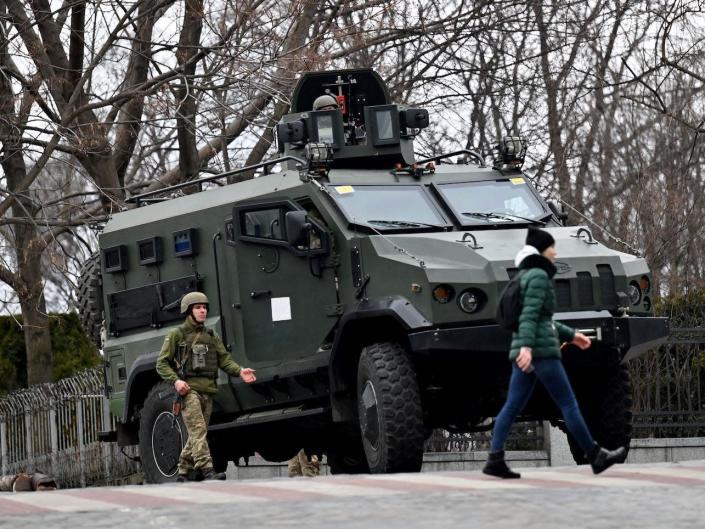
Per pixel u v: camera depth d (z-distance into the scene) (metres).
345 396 45.91
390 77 88.75
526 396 35.59
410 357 43.47
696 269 96.12
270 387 49.12
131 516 29.06
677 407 65.00
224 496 32.81
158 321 53.31
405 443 42.44
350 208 46.56
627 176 103.88
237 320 49.69
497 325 42.25
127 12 75.38
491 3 89.00
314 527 26.70
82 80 76.06
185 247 51.97
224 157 84.44
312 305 47.16
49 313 97.12
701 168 104.38
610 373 46.88
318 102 51.56
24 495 34.44
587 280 43.69
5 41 75.50
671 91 101.00
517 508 29.16
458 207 47.53
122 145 83.00
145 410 52.84
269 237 48.34
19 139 76.06
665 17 81.56
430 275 42.75
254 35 75.38
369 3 79.06
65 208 89.44
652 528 26.25
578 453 49.09
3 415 79.25
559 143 103.94
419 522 27.17
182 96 78.31
